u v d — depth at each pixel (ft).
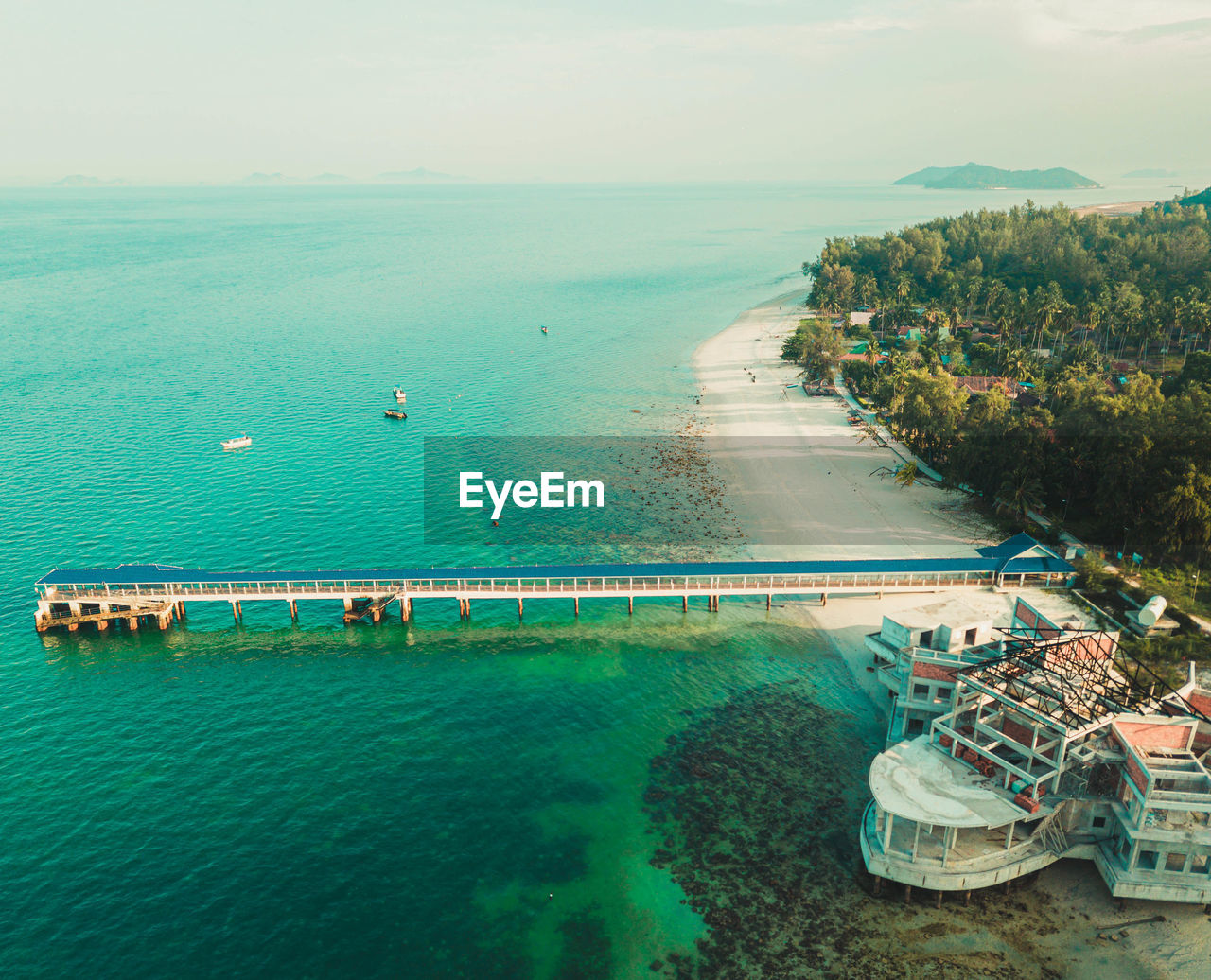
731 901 174.70
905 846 178.19
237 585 297.33
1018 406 459.32
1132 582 290.35
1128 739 181.37
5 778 212.64
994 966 158.10
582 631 286.66
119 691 252.42
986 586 292.61
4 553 338.95
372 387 593.83
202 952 162.81
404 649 277.23
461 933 167.43
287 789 209.46
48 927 167.84
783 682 253.65
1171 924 166.30
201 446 465.88
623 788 209.36
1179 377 458.91
